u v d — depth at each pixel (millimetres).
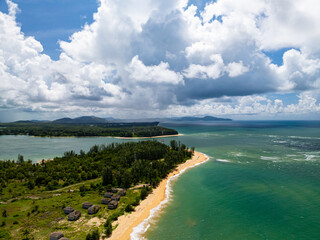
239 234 68625
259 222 76125
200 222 76250
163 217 79625
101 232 65875
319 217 78562
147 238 65812
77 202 87875
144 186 108562
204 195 101938
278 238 66438
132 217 77750
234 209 86688
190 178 129000
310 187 109188
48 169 135250
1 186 107875
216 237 67000
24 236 61750
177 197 99500
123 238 64750
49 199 90938
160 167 135375
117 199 90562
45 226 68125
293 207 87312
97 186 109375
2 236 60969
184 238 66250
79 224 70000
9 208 80875
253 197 98500
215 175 134500
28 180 119500
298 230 70562
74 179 122688
